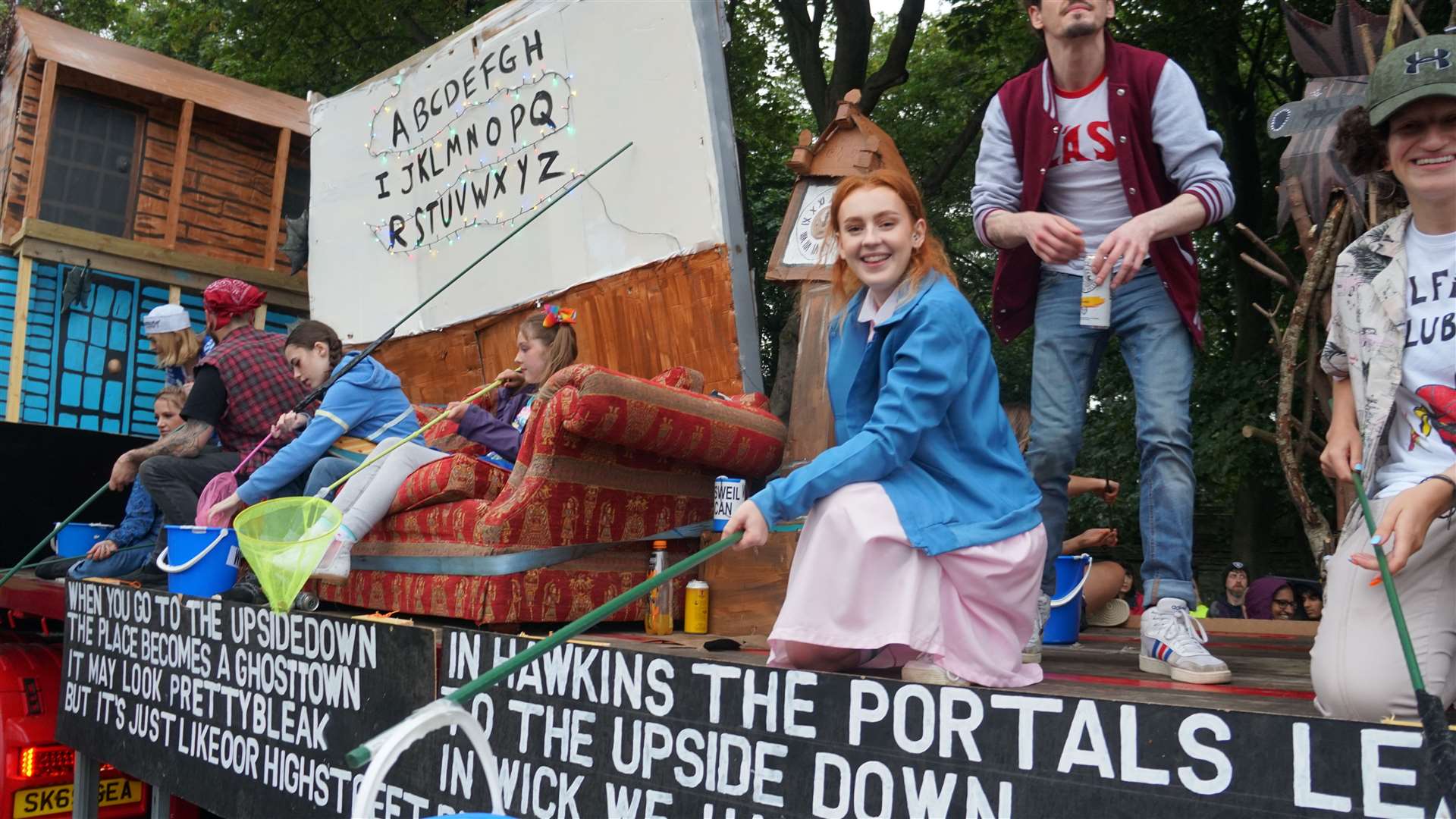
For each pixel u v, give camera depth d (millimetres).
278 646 3047
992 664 2188
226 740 3205
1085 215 2930
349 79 13016
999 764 1656
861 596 2105
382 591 3727
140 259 6000
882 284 2326
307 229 6520
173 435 4477
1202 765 1468
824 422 3824
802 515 2100
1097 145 2877
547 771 2312
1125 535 14273
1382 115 1974
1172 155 2775
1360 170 2291
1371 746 1338
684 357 4375
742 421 3688
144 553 4703
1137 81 2809
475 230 5371
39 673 4219
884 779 1777
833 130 4121
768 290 13562
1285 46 13031
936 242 2383
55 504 5746
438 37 12281
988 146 3053
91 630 3943
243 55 13602
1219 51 11766
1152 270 2838
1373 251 2107
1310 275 3094
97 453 5871
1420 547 1826
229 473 4176
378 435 4035
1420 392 2012
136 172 6105
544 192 4965
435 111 5594
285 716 3000
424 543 3586
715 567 3508
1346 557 2029
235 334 4746
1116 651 3332
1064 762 1592
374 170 6004
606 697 2215
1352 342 2123
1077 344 2957
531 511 3289
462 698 1244
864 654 2262
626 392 3295
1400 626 1374
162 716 3486
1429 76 1906
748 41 13820
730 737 1991
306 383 4523
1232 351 14836
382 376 4117
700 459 3578
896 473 2205
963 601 2186
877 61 18812
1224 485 11992
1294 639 4059
